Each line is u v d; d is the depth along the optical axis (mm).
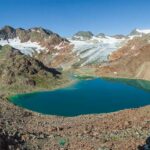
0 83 152625
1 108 66188
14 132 41562
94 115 66625
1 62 173250
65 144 39750
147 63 199000
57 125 54656
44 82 157125
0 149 31734
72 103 109062
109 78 192000
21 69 163375
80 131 46312
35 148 37906
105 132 44125
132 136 40562
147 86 156125
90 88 148750
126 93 132375
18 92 140500
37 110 96188
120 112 58844
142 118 49812
